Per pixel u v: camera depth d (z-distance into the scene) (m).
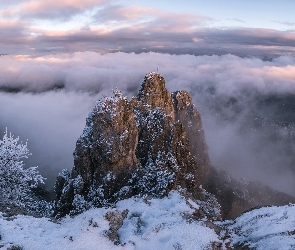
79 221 21.89
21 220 21.84
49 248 18.17
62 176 42.28
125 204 26.19
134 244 19.84
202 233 20.81
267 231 20.50
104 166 37.16
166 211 24.42
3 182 30.58
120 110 37.75
